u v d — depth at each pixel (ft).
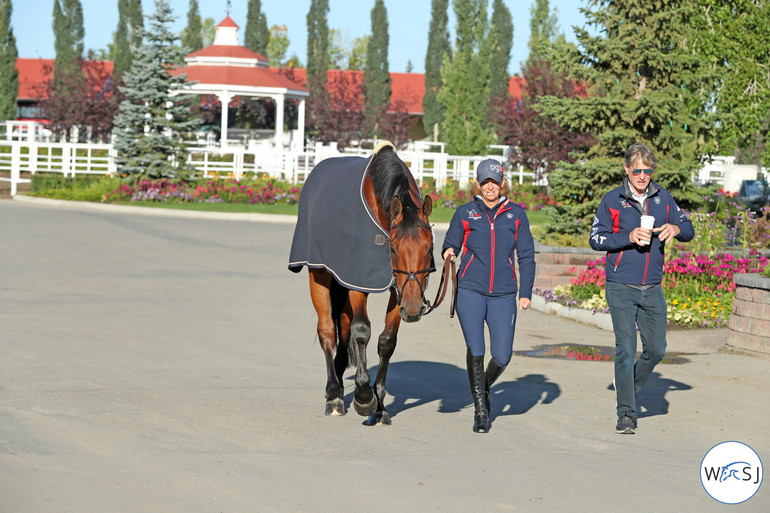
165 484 21.03
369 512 19.42
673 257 55.16
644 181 27.22
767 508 20.35
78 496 20.07
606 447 25.22
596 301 50.62
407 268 24.25
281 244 84.84
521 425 27.61
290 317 48.39
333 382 28.45
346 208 26.96
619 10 68.64
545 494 20.85
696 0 91.15
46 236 85.25
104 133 217.15
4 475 21.40
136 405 28.84
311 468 22.56
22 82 275.18
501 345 26.89
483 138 220.43
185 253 76.38
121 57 271.49
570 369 36.76
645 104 66.03
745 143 102.73
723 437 26.53
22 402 28.73
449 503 20.08
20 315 46.01
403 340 42.88
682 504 20.42
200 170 143.84
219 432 25.93
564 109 67.67
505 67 272.10
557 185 69.82
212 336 42.19
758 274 41.27
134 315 47.26
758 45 92.73
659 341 27.58
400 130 224.12
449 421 28.07
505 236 26.86
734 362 38.14
